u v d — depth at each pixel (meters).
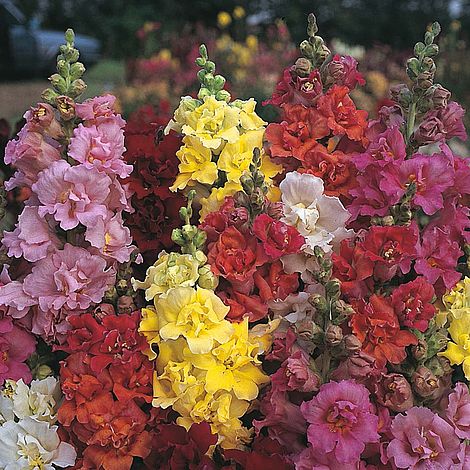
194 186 0.81
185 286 0.73
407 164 0.76
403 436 0.72
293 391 0.74
